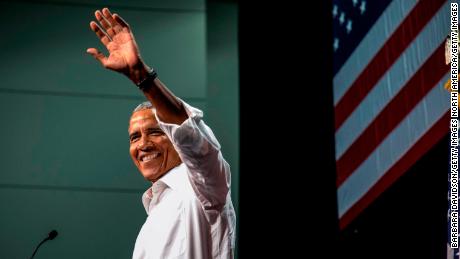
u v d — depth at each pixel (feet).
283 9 19.60
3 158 17.35
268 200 18.76
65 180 17.34
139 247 8.41
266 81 19.31
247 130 19.10
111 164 17.53
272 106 19.20
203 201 8.09
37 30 18.29
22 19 18.33
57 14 18.45
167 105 7.69
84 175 17.42
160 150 8.90
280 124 19.11
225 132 18.88
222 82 19.22
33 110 17.70
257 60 19.44
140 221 17.24
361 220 16.22
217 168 7.90
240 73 19.40
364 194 14.98
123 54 7.66
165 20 18.62
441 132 12.95
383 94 14.69
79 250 16.97
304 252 18.51
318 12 19.34
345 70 15.92
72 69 18.07
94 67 18.11
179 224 8.23
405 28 14.24
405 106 14.06
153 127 8.95
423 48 13.70
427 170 14.85
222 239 8.23
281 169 18.92
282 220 18.69
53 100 17.81
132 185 17.43
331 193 18.62
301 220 18.67
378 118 14.80
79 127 17.69
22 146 17.46
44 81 17.94
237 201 18.38
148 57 18.28
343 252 16.85
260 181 18.86
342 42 16.16
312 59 19.25
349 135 15.57
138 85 7.61
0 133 17.49
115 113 17.84
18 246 16.88
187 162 7.83
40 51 18.13
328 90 18.95
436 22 13.35
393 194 15.47
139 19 18.58
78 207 17.20
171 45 18.43
